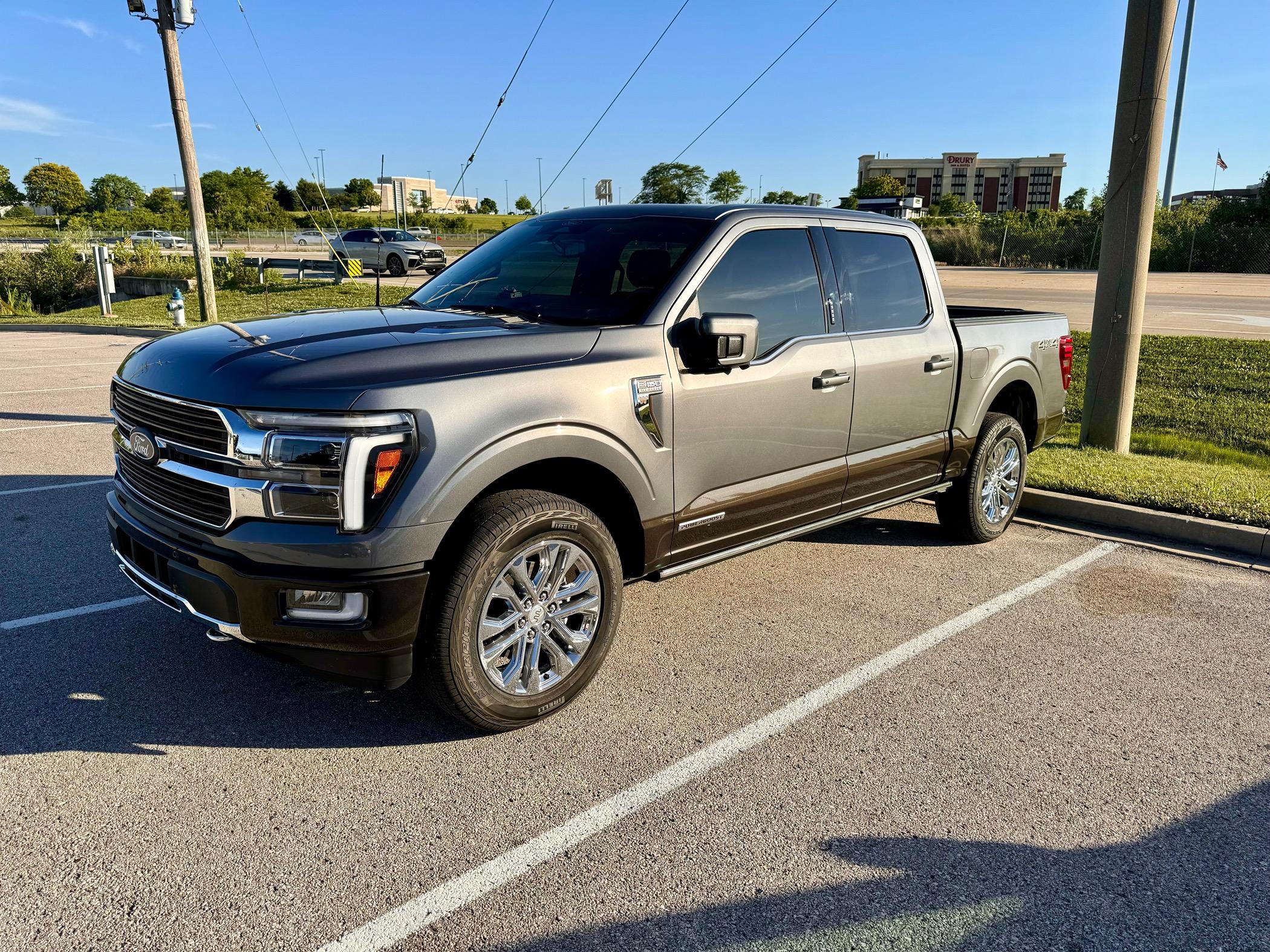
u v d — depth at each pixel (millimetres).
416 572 2979
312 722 3455
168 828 2791
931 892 2578
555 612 3400
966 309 6387
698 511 3887
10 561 5004
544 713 3416
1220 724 3570
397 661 3047
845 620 4543
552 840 2775
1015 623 4531
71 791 2969
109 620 4273
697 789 3066
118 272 29344
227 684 3719
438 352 3191
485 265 4406
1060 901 2555
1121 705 3707
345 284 25656
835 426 4473
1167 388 11195
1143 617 4641
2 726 3348
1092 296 24312
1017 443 5855
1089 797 3062
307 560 2893
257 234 58344
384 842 2750
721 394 3865
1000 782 3145
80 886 2520
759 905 2510
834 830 2855
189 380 3129
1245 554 5672
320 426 2867
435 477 2967
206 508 3066
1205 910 2531
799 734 3436
